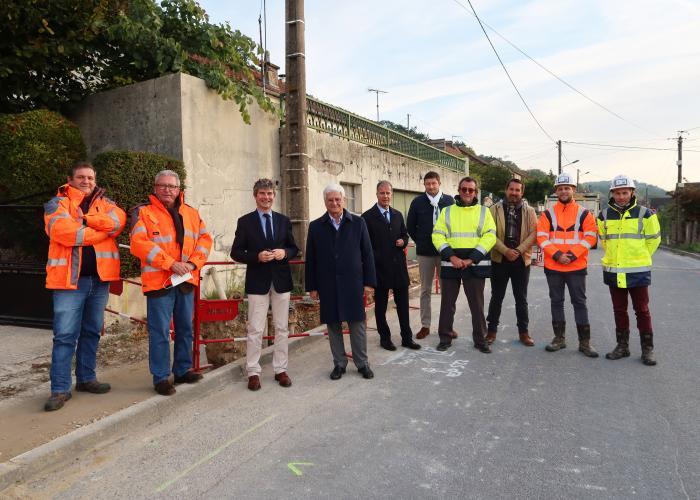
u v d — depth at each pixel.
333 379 5.14
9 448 3.42
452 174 19.33
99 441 3.69
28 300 6.63
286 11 8.31
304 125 8.47
